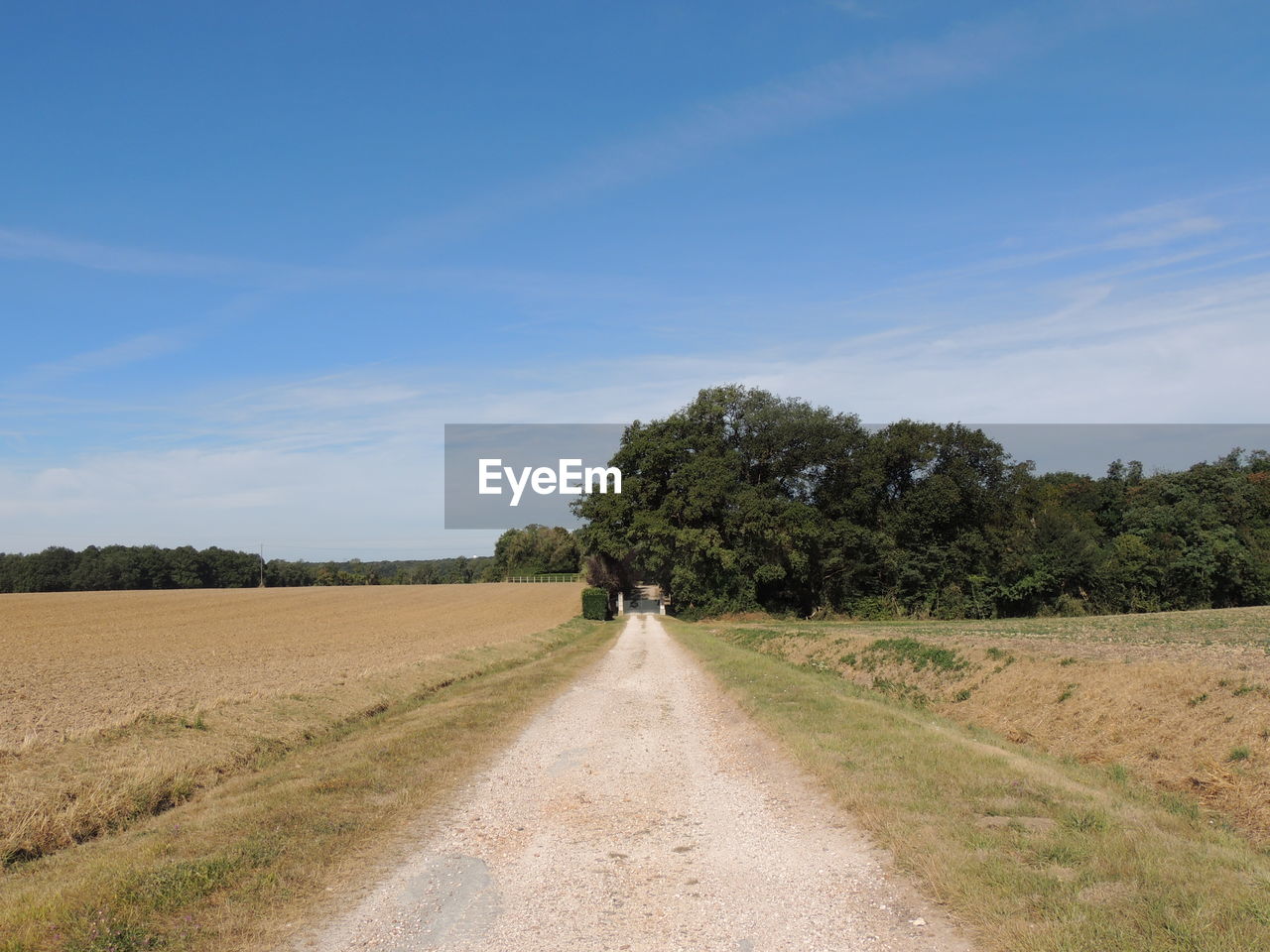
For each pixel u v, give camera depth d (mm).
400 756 11547
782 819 7961
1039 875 5641
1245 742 10812
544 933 5379
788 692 17016
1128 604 56625
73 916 5512
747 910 5664
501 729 14000
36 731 14039
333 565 168500
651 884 6332
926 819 7250
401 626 48312
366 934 5379
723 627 49594
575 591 94062
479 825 8133
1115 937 4625
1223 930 4633
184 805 10148
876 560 57031
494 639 37969
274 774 11320
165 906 5699
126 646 34625
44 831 8594
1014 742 14727
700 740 12891
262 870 6570
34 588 106812
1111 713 13719
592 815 8492
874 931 5145
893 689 21156
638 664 26766
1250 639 19172
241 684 21219
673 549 59500
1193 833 7180
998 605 56875
